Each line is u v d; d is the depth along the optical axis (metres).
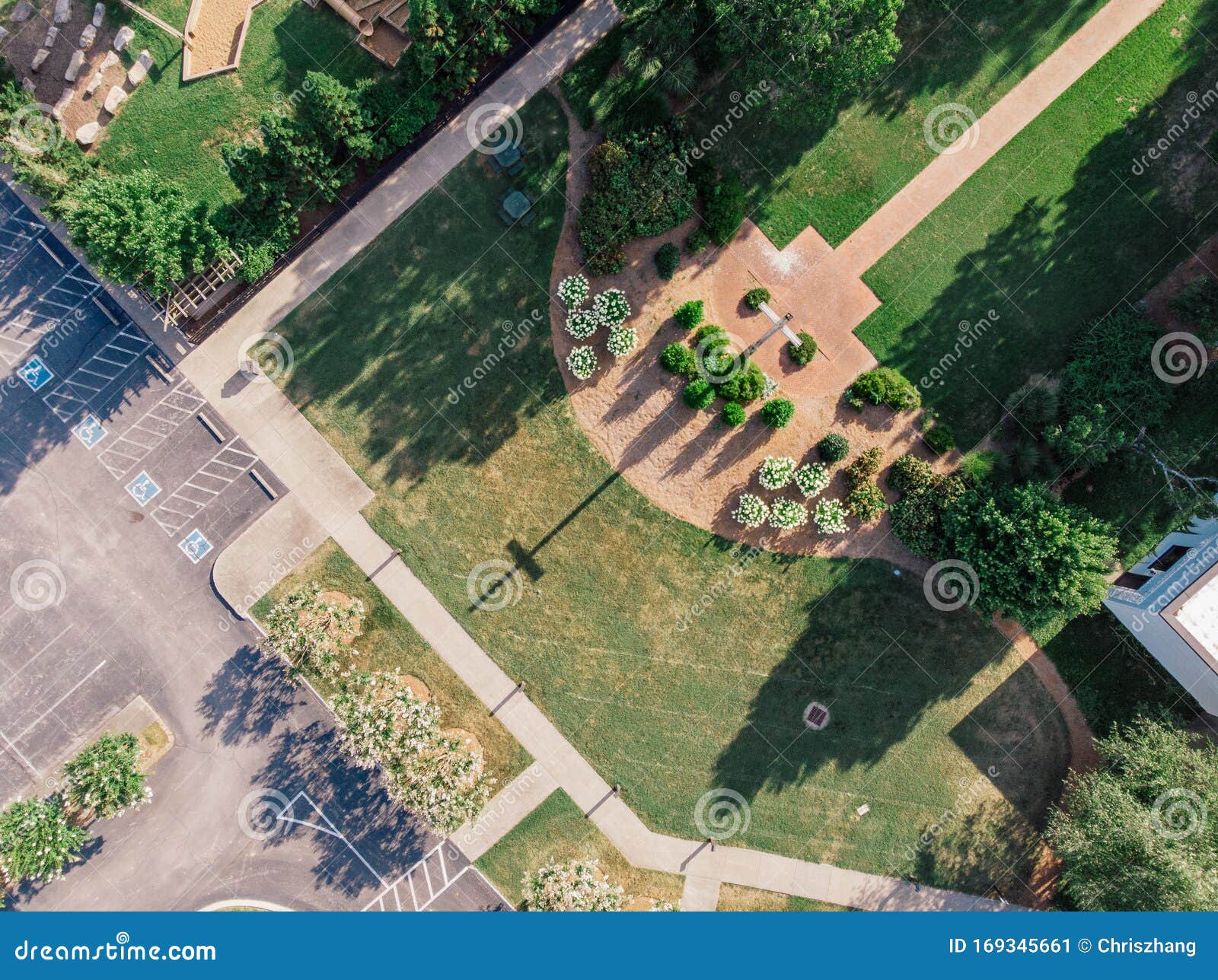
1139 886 30.44
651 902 36.56
